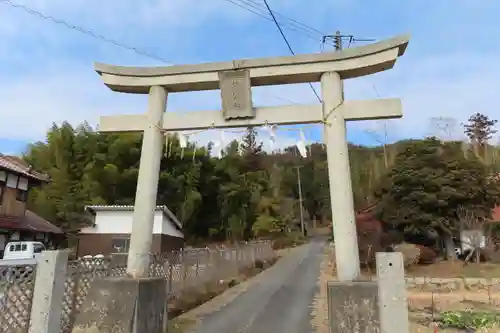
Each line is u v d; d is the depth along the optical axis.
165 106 8.04
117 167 32.81
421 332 7.88
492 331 7.93
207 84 7.86
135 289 6.21
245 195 41.25
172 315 8.74
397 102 6.97
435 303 12.05
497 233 25.12
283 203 52.44
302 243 47.41
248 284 15.59
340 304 5.89
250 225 43.53
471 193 21.14
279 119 7.35
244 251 19.75
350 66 7.16
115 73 8.04
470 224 20.97
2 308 4.82
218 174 40.75
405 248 21.11
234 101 7.45
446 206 21.16
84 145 32.91
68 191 30.80
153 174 7.52
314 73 7.31
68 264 6.18
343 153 6.83
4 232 21.64
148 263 7.20
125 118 7.98
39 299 5.12
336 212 6.58
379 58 7.03
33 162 33.69
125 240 26.28
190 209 35.62
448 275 18.88
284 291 13.62
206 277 12.73
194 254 11.63
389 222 22.33
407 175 21.56
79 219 28.58
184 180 36.31
